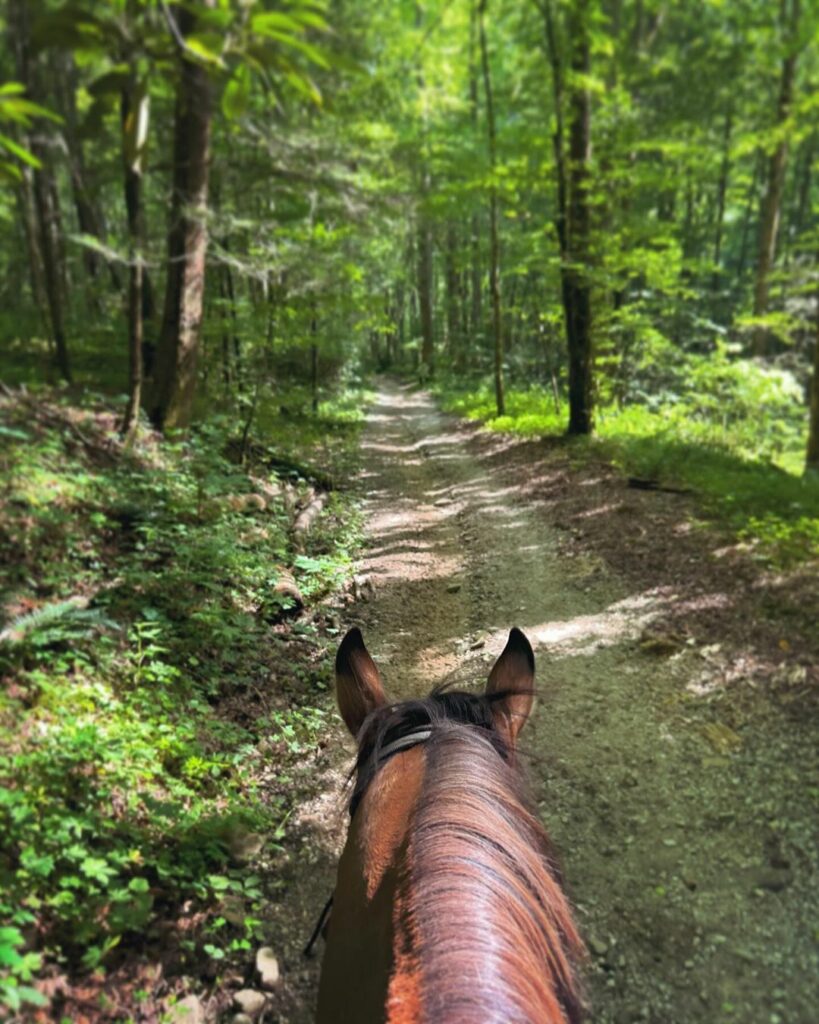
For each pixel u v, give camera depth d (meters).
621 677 5.20
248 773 4.05
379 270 18.42
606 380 16.23
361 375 31.19
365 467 12.43
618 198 14.38
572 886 3.37
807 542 7.21
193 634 5.14
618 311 15.30
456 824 0.97
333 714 4.73
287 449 12.09
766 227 19.94
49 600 4.82
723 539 7.46
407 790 1.18
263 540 7.13
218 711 4.60
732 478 10.11
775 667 5.04
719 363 16.83
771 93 21.14
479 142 15.84
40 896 2.75
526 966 0.75
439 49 17.86
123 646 4.75
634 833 3.71
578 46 12.15
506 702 1.47
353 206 13.14
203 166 9.88
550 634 5.96
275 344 10.56
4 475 6.21
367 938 0.98
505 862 0.93
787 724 4.47
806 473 11.42
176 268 10.00
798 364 20.64
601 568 7.20
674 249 14.73
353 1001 0.93
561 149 12.80
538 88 13.59
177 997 2.59
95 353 15.55
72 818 2.98
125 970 2.64
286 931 3.04
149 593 5.48
